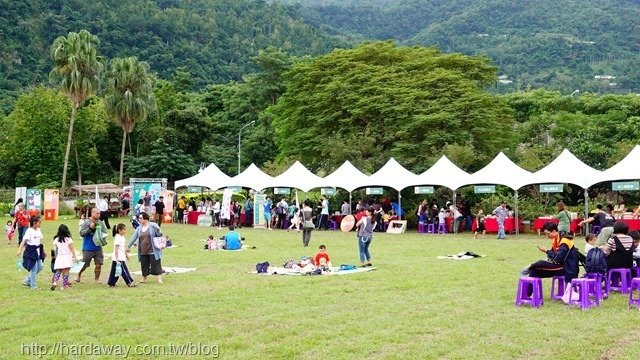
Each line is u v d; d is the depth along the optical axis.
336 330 10.44
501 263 19.50
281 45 167.88
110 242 27.53
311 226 26.00
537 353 9.15
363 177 38.72
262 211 39.66
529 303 12.75
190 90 123.38
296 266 18.09
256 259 21.05
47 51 120.69
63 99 74.62
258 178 41.47
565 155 33.22
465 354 9.07
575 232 31.58
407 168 44.22
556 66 174.75
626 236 14.25
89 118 73.81
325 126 48.19
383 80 46.69
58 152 73.06
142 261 15.70
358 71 47.09
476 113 43.69
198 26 158.12
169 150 77.56
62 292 14.24
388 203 39.75
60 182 73.00
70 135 59.66
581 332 10.45
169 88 89.75
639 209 29.59
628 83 153.75
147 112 67.06
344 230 34.31
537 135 64.69
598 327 10.77
